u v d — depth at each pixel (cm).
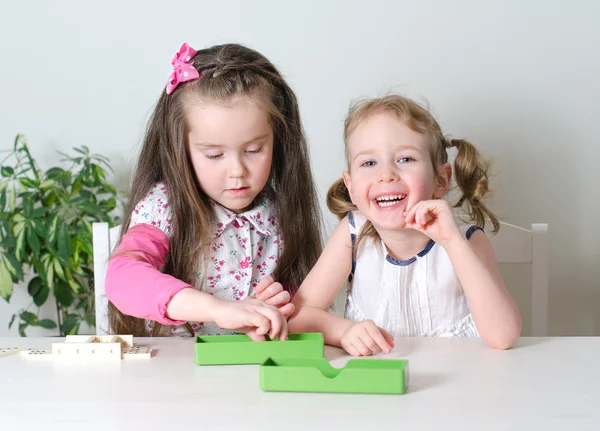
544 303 149
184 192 125
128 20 203
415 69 195
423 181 112
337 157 198
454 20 193
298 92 197
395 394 77
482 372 85
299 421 69
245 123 116
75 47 205
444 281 124
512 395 76
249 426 68
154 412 73
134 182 134
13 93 207
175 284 104
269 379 79
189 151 122
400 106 113
